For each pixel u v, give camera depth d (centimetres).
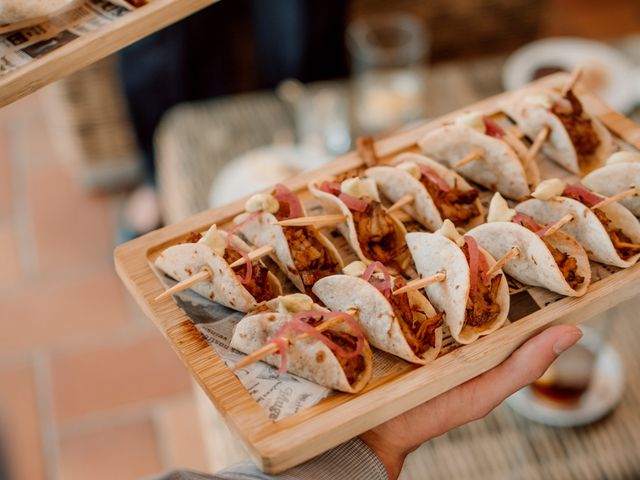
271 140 105
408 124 105
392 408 52
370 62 115
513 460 73
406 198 63
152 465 111
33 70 50
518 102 68
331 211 63
